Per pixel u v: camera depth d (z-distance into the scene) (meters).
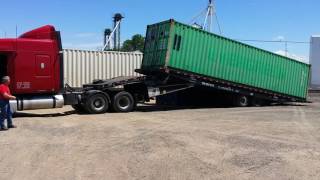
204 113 21.05
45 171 8.91
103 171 8.91
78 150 11.09
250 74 25.89
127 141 12.37
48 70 18.73
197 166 9.30
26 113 20.61
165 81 22.66
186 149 11.14
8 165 9.44
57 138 12.97
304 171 8.93
